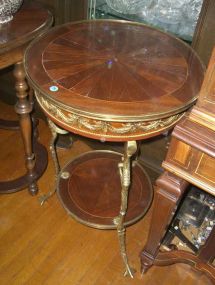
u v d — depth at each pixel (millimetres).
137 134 823
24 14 1077
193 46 1028
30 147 1247
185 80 878
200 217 1183
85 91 819
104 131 813
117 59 935
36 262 1169
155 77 880
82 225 1288
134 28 1086
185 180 820
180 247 1212
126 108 782
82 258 1193
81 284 1124
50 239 1239
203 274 1167
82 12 1217
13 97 1740
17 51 970
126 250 1228
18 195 1373
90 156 1348
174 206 870
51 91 809
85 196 1196
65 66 893
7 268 1144
